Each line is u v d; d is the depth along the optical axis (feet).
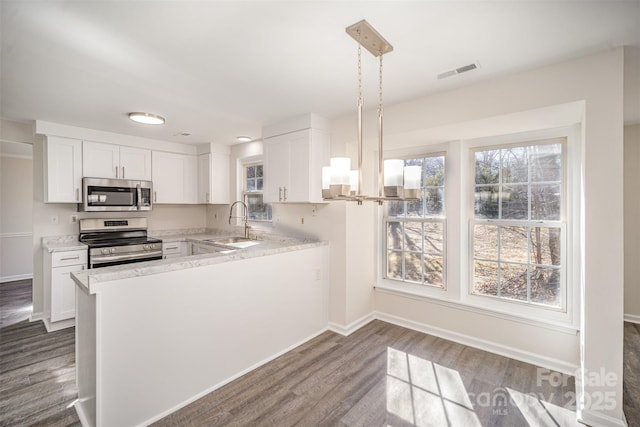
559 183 8.36
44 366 8.21
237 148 14.90
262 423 6.18
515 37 5.47
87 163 11.76
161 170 14.07
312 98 8.50
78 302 6.51
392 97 8.43
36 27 5.10
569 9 4.67
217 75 7.00
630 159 11.09
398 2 4.49
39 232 11.53
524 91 6.88
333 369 8.17
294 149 10.19
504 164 9.25
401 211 11.46
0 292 14.69
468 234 9.92
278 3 4.50
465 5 4.57
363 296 11.28
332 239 10.78
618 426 5.85
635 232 11.11
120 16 4.82
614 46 5.79
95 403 5.59
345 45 5.72
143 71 6.80
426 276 10.80
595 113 6.08
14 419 6.26
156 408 6.30
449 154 10.07
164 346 6.43
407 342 9.78
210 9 4.64
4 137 10.48
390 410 6.57
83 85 7.54
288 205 12.34
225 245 11.61
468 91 7.67
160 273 6.37
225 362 7.59
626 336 10.05
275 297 8.89
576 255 7.99
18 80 7.23
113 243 12.03
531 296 8.81
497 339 9.08
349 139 10.03
